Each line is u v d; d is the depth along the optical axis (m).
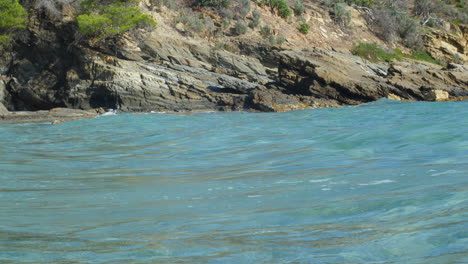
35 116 21.69
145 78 25.12
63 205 4.86
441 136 8.76
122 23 27.92
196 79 25.94
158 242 3.23
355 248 2.86
